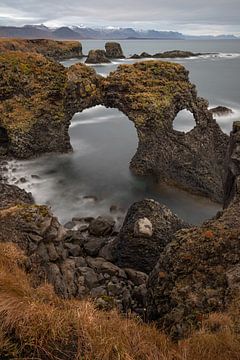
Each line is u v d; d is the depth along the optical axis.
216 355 7.89
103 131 55.28
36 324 7.01
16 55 45.62
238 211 15.38
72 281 16.25
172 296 12.03
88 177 37.16
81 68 42.62
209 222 15.29
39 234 15.57
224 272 11.91
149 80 40.06
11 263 12.49
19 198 27.69
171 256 13.50
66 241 22.27
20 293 8.74
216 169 36.44
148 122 37.53
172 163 36.03
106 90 41.00
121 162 41.66
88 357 6.65
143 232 20.25
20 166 39.38
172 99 39.09
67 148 43.91
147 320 12.88
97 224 24.64
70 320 7.31
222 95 80.81
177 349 7.95
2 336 6.78
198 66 150.38
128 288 17.69
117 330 7.59
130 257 20.31
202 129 38.56
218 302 10.88
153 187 35.16
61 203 31.20
